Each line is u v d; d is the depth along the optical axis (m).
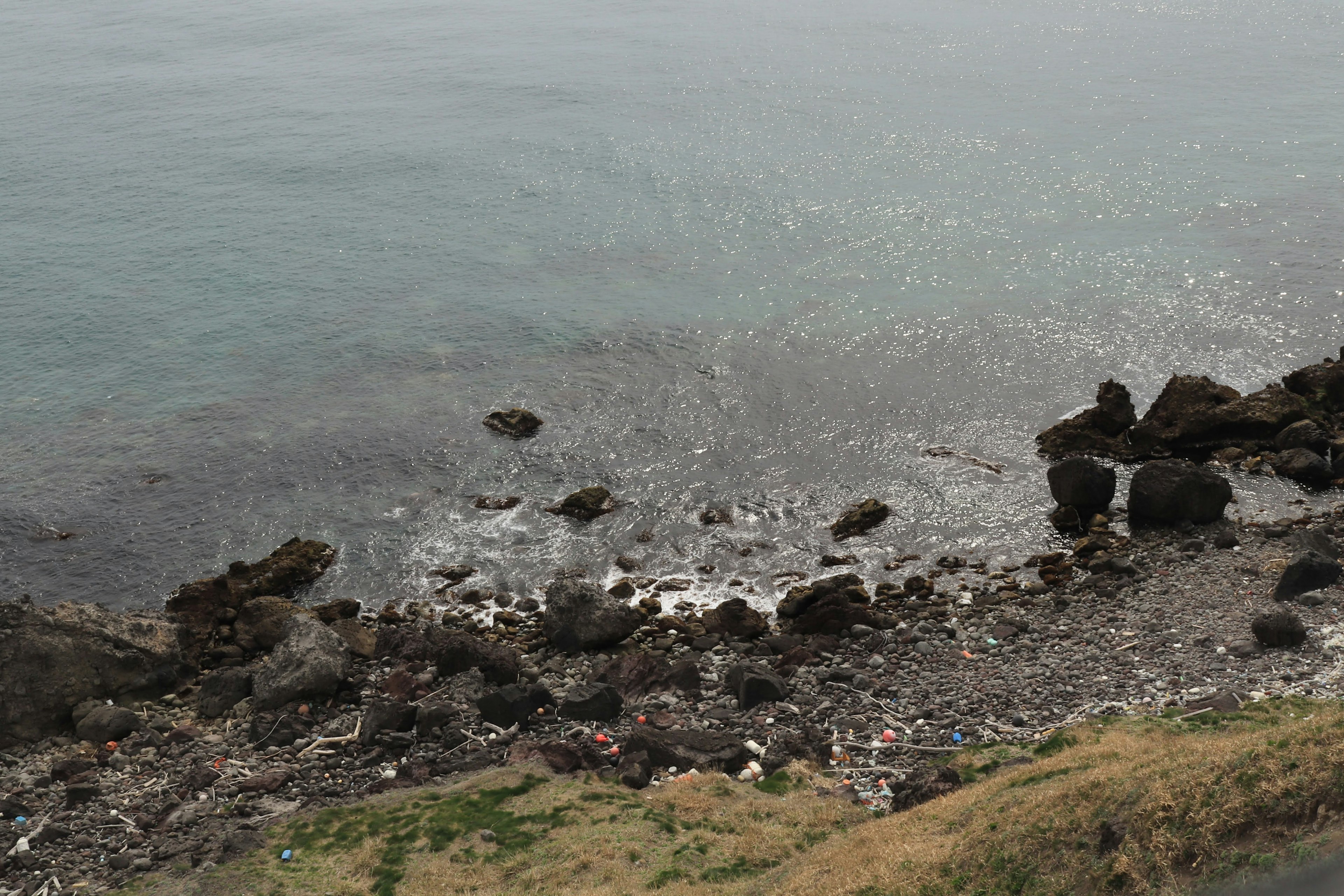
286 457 41.56
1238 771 13.72
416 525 37.09
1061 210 63.25
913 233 61.25
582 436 42.09
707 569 33.72
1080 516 34.66
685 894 17.77
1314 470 35.19
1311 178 65.31
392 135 86.06
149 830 22.30
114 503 39.06
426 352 49.78
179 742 25.97
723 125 85.56
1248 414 37.38
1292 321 46.81
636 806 21.17
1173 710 21.70
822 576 33.00
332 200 71.81
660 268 58.47
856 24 126.69
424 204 70.44
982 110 86.19
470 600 32.94
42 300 57.44
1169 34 112.94
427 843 20.41
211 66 115.81
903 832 17.81
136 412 45.59
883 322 50.19
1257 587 28.44
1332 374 38.41
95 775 24.69
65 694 27.58
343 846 20.66
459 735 24.81
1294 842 12.24
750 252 60.09
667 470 39.59
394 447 41.94
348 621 30.81
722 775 22.25
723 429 42.06
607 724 25.31
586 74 105.75
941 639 28.28
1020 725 23.08
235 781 23.94
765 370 46.44
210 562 35.69
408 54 118.75
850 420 42.16
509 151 81.00
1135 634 26.92
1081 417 39.19
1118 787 15.18
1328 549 30.08
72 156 83.75
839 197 67.88
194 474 40.75
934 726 23.61
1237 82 90.88
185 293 57.84
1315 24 113.44
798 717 24.81
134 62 119.56
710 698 26.30
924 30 121.38
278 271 60.19
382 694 27.70
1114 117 82.00
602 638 29.70
